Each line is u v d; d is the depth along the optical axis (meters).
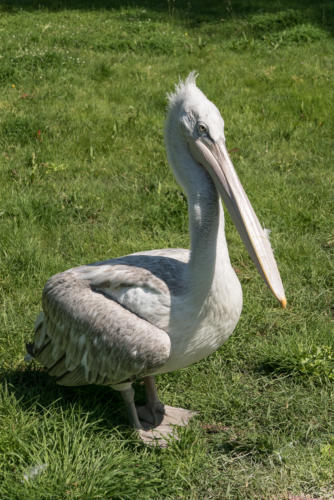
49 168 8.67
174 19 19.48
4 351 5.16
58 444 4.05
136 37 16.58
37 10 20.59
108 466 3.85
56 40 15.91
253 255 3.70
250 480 3.99
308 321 5.75
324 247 7.02
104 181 8.54
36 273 6.31
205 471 4.07
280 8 20.47
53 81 12.59
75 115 10.59
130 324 3.94
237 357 5.27
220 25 18.44
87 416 4.25
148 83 12.66
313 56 14.67
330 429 4.44
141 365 3.89
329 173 8.73
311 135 9.93
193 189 3.96
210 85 12.45
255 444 4.27
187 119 3.96
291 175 8.70
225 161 3.88
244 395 4.81
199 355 4.16
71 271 4.41
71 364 4.32
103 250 6.77
